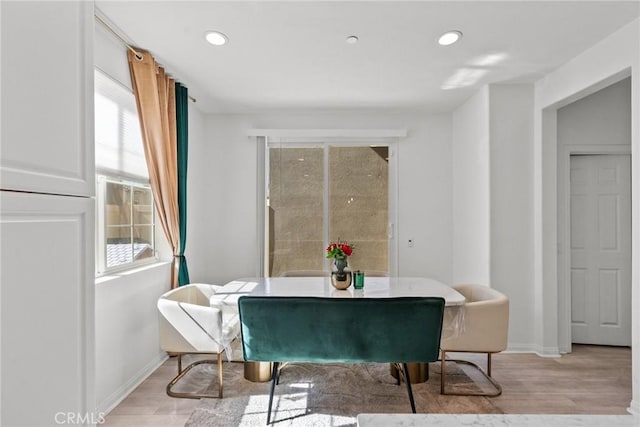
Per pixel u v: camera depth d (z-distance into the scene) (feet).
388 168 13.75
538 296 10.73
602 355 10.59
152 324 9.36
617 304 11.43
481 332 7.79
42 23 2.56
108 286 7.49
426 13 7.03
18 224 2.37
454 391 8.11
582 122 11.14
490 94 10.93
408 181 13.71
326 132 13.34
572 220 11.59
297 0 6.56
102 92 7.80
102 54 7.39
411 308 6.55
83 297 2.97
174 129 10.09
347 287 8.83
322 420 6.95
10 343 2.30
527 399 7.84
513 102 10.93
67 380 2.78
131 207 9.11
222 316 7.89
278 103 12.43
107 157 8.04
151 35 7.80
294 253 13.78
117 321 7.81
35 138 2.50
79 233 2.93
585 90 8.96
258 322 6.72
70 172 2.86
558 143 11.15
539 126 10.68
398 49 8.53
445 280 13.64
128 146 8.89
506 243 10.96
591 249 11.52
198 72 9.79
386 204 13.73
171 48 8.42
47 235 2.60
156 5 6.68
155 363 9.53
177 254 10.27
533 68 9.77
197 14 6.98
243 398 7.80
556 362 10.02
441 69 9.74
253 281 9.98
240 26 7.44
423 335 6.63
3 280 2.26
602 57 8.26
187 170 11.69
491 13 7.07
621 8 6.95
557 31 7.82
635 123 7.41
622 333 11.37
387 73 9.96
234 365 9.66
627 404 7.69
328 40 8.06
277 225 13.75
